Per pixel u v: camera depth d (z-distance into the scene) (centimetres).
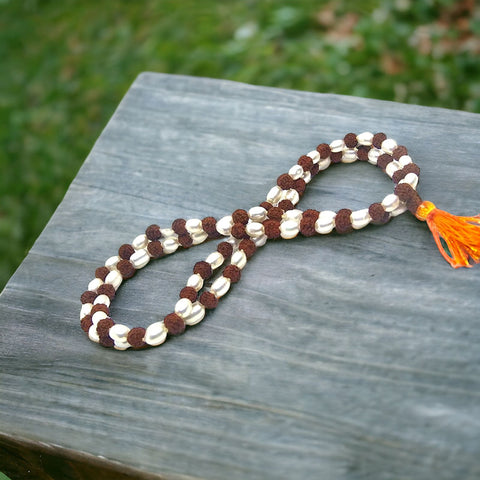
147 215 56
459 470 45
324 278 51
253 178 56
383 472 45
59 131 88
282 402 48
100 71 93
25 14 103
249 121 58
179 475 47
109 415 49
